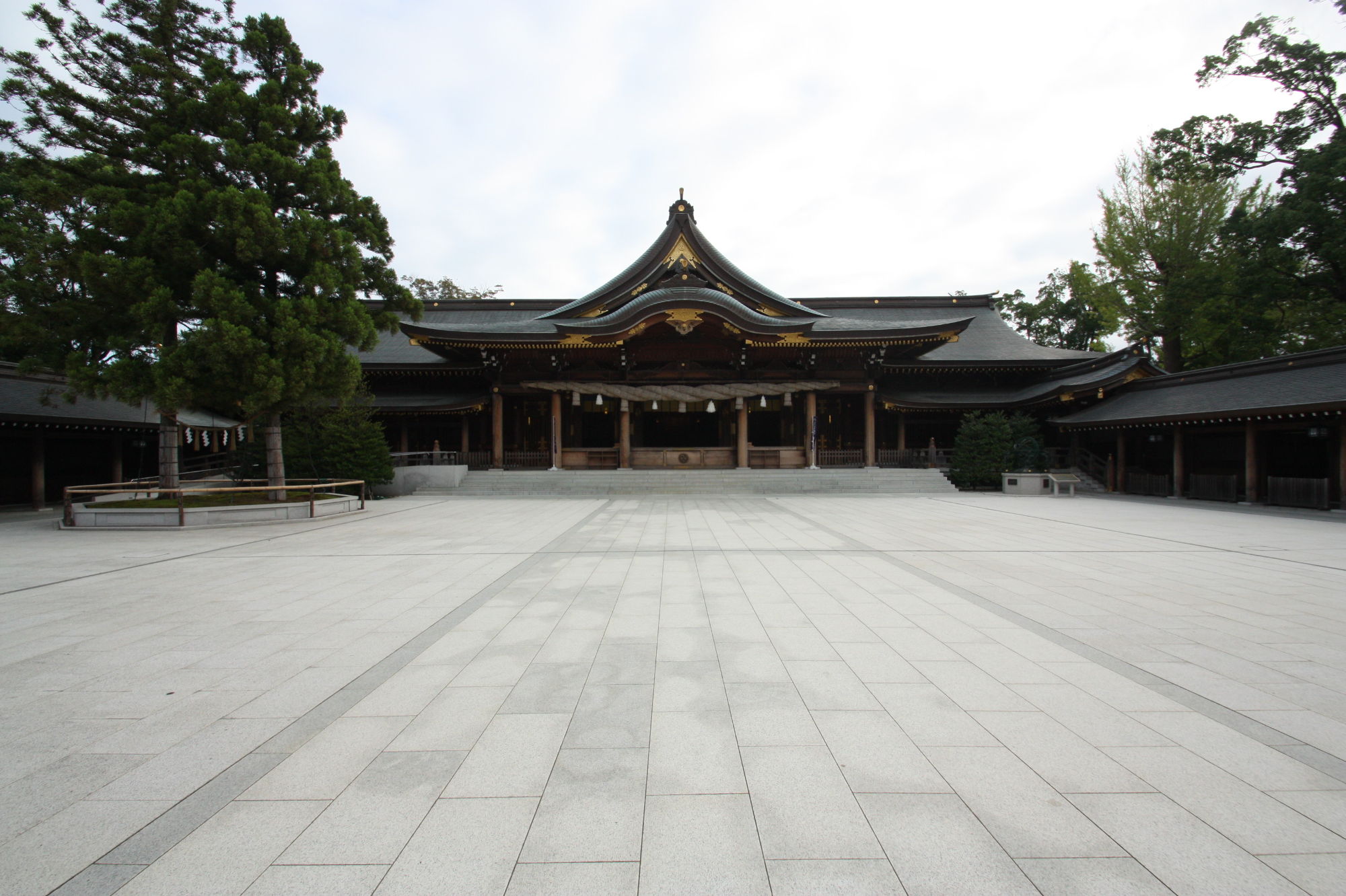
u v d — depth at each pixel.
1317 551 11.79
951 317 40.22
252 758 3.94
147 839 3.14
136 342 16.47
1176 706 4.71
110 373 15.64
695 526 15.47
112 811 3.39
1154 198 38.34
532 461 30.83
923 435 34.97
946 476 28.86
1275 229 26.42
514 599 8.04
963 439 28.48
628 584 8.88
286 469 23.23
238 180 17.75
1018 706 4.70
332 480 23.03
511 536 13.78
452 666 5.56
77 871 2.90
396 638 6.39
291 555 11.48
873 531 14.55
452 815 3.31
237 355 15.56
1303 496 20.02
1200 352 38.22
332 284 17.31
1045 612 7.35
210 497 19.48
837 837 3.13
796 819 3.28
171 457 19.41
